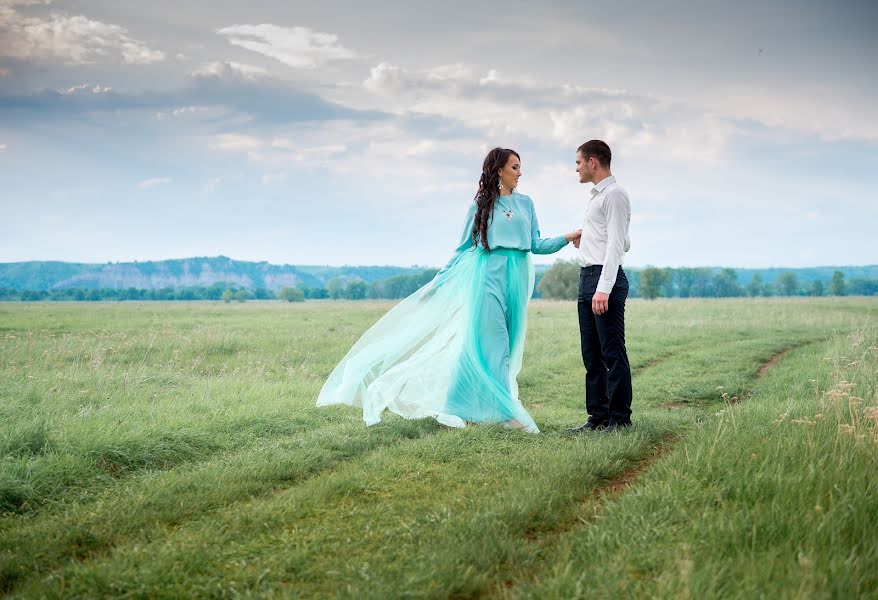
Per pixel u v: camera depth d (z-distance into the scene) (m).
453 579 2.95
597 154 6.22
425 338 6.87
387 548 3.35
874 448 4.29
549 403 8.76
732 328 19.19
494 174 6.78
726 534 3.24
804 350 13.69
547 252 6.98
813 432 4.91
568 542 3.33
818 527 3.19
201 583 3.04
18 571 3.30
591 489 4.39
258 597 2.84
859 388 7.25
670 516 3.63
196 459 5.56
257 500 4.29
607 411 6.35
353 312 37.44
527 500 3.89
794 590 2.60
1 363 11.17
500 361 6.58
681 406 8.39
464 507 3.92
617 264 6.03
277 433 6.52
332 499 4.21
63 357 12.09
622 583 2.80
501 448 5.39
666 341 15.86
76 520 3.93
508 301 6.81
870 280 168.38
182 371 11.06
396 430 6.24
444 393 6.58
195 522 3.88
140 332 18.91
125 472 5.14
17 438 5.34
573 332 18.34
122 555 3.31
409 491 4.34
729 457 4.44
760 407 6.76
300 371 11.12
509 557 3.17
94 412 6.95
